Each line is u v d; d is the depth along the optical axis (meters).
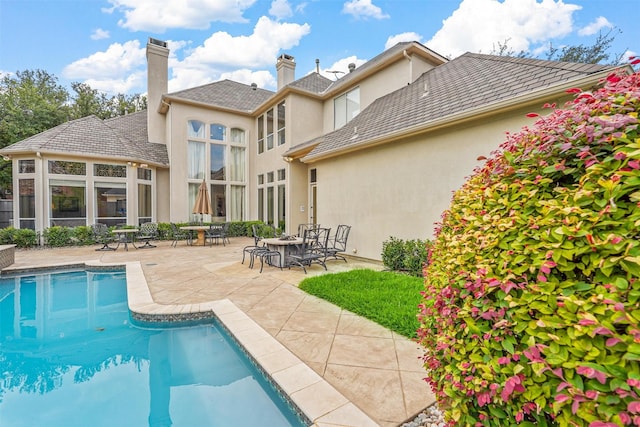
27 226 12.39
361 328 4.23
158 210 15.76
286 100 14.19
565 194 1.47
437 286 2.01
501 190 1.81
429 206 7.22
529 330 1.30
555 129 1.68
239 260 9.59
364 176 9.02
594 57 17.22
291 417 2.72
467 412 1.60
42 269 8.58
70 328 5.14
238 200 17.31
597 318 1.13
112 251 11.37
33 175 12.20
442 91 7.99
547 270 1.30
